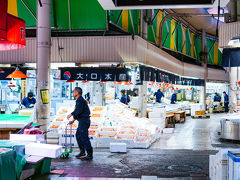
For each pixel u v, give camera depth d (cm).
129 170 676
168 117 1570
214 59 2736
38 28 960
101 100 1533
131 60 1185
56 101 1694
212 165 565
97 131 947
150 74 1415
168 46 1855
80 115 781
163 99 2020
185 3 492
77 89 779
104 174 643
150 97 2041
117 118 1029
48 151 572
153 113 1293
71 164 727
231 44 830
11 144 602
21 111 1076
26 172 596
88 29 1236
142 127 1065
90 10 1223
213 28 2433
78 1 1222
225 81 3028
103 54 1202
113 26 1283
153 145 1002
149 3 502
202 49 2455
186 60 2408
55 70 1462
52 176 627
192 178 612
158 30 1709
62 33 1257
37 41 964
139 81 1297
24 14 1242
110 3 498
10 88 1361
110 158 792
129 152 869
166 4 496
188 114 2209
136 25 1409
